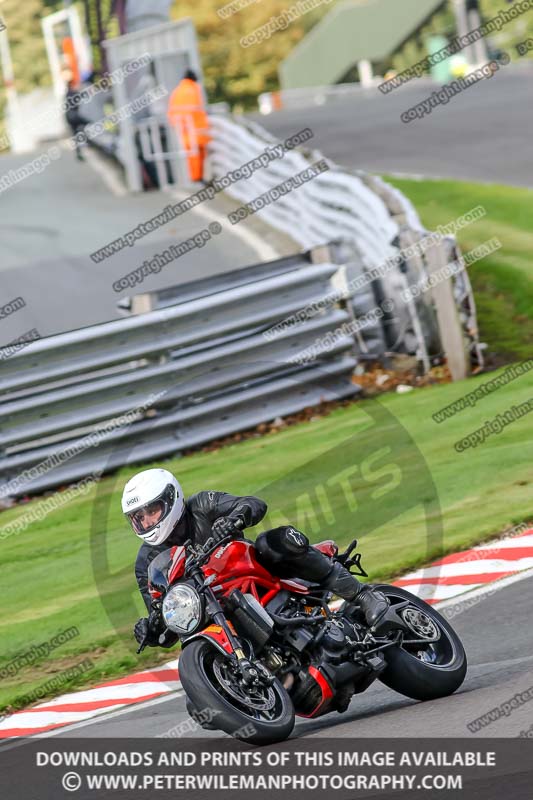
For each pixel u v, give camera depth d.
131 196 74.62
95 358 42.28
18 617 31.06
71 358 41.97
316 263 49.38
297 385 45.81
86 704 24.89
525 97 104.50
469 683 19.12
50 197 77.12
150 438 42.69
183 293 45.75
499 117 95.94
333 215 56.66
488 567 27.38
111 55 74.00
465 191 72.81
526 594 24.67
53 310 53.50
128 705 24.27
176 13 189.50
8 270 60.41
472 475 34.97
